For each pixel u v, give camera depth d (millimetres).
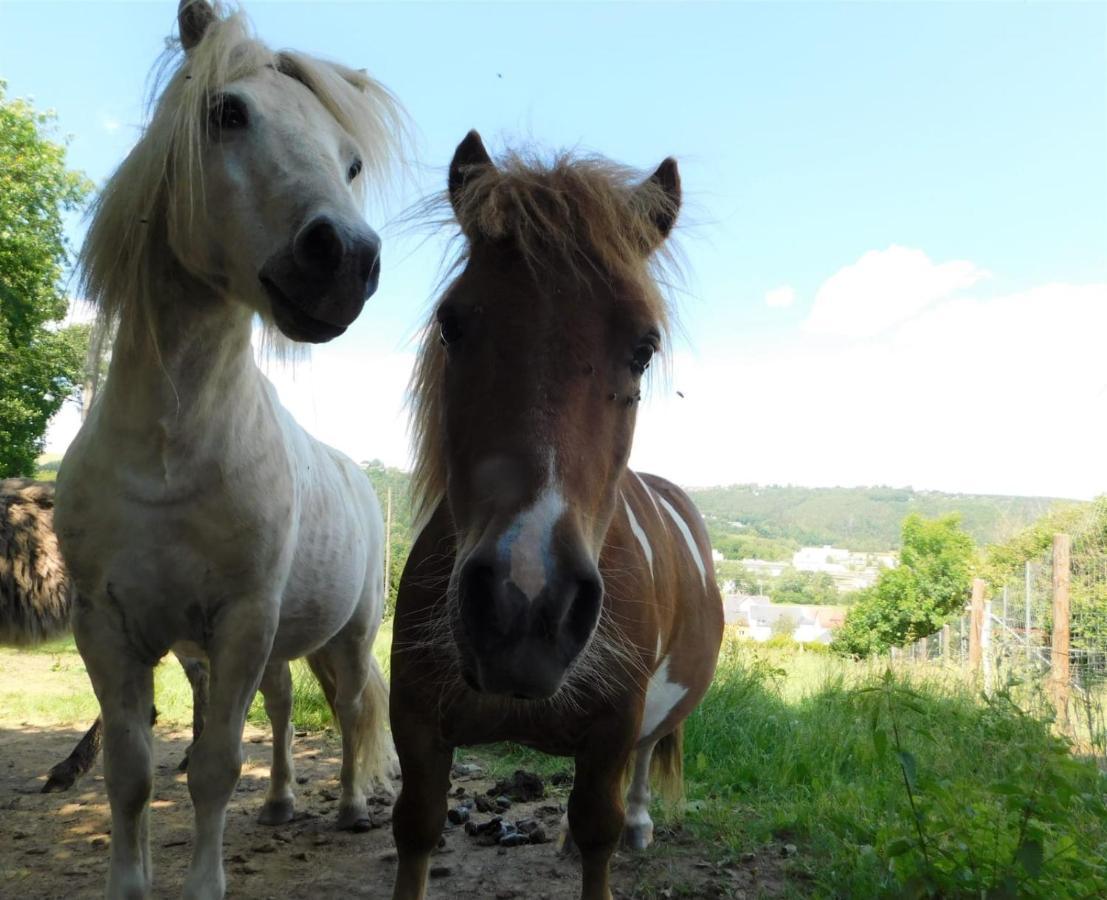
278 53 2236
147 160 2074
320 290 1834
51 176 15172
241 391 2258
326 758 4711
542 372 1504
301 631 3006
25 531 4102
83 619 2219
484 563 1368
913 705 2674
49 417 15602
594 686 1853
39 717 5695
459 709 1896
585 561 1400
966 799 2752
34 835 3291
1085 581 9070
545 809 3723
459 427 1580
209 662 2312
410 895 1967
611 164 1930
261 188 1945
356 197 2455
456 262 1979
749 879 2875
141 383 2119
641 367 1693
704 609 2842
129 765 2133
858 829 3055
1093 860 2369
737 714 4918
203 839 2174
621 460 1689
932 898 2342
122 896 2072
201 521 2205
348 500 3250
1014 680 4660
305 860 3064
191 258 2051
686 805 3639
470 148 1993
